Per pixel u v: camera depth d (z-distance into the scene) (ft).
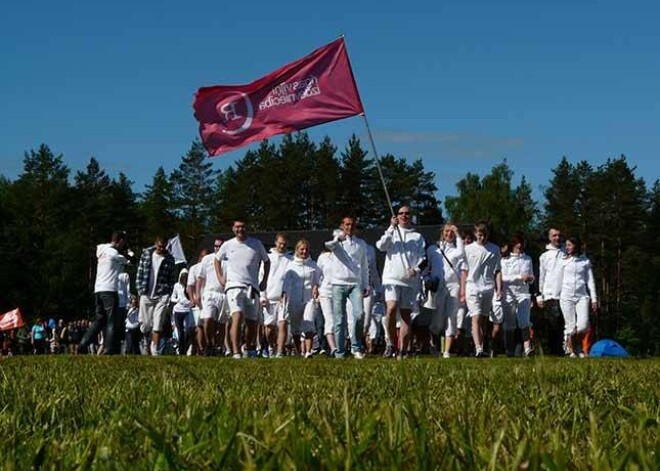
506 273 65.98
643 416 12.46
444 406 16.63
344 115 57.06
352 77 57.00
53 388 22.57
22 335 170.09
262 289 55.88
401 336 53.93
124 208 353.10
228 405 15.07
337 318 54.44
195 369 33.76
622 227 294.05
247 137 57.82
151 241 354.95
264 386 23.40
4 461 10.00
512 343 66.74
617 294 288.71
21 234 302.04
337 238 54.29
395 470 8.77
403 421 11.35
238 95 57.57
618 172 297.53
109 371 31.91
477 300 56.75
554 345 66.85
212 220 360.48
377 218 357.00
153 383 23.56
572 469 9.29
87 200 348.38
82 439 11.90
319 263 58.34
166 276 67.05
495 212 297.53
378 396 19.47
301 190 348.79
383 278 53.62
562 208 307.99
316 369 33.19
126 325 91.91
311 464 8.87
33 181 338.34
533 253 226.38
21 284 292.20
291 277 62.28
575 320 62.85
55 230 332.39
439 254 55.93
